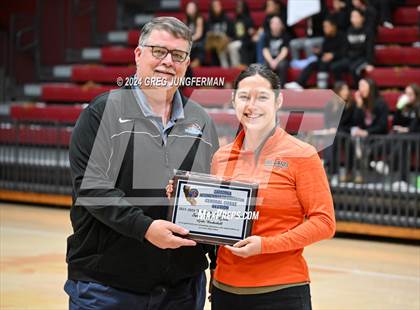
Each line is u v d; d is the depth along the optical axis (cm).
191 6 1281
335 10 1205
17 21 1591
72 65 1552
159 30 270
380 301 579
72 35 1602
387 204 886
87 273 283
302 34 1313
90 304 281
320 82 1138
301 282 277
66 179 1127
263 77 265
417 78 1137
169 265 284
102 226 280
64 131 1125
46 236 866
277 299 273
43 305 541
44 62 1600
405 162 875
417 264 746
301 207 276
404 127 984
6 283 612
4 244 806
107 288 281
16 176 1180
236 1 1457
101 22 1614
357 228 905
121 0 1603
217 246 292
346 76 1138
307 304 278
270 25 1191
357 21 1141
